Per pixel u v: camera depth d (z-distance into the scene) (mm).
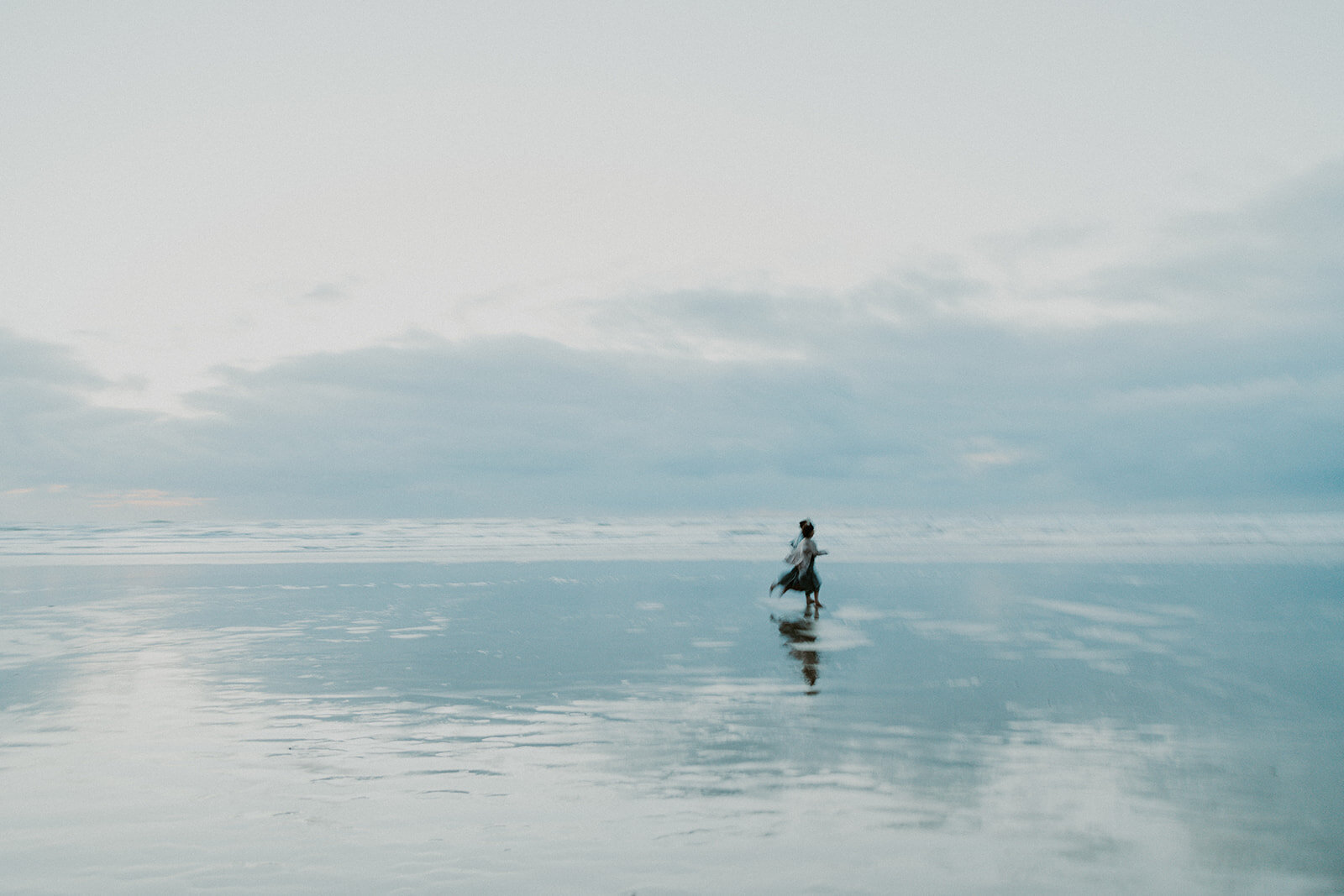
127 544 36781
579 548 35562
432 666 9328
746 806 4871
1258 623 12367
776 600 15586
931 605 14750
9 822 4578
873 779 5367
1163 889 3781
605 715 7121
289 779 5355
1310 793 5090
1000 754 5918
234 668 9195
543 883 3836
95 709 7281
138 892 3736
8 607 14484
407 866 4016
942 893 3758
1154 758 5801
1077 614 13484
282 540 40188
